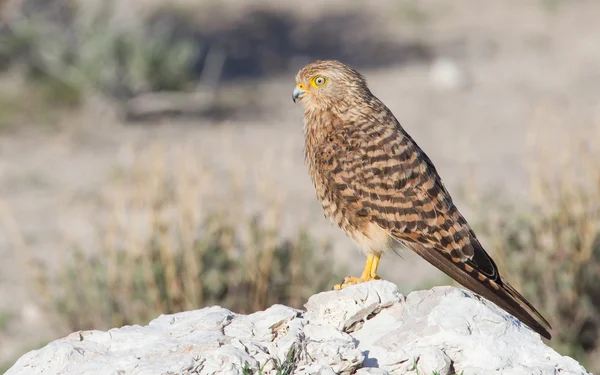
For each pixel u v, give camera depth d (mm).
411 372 6062
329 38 33500
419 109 25938
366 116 8289
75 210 17594
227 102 26234
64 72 24891
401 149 7977
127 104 24688
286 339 6098
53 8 26297
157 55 25156
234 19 34375
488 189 17984
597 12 37094
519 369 5965
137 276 12094
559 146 18828
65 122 23594
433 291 6723
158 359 5926
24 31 25047
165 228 11984
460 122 24562
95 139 22625
